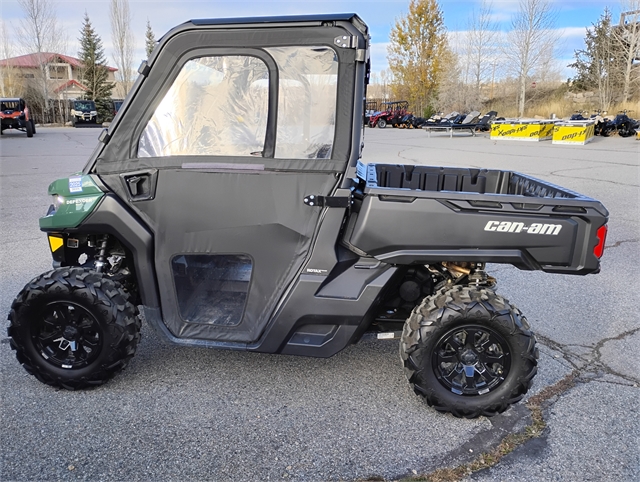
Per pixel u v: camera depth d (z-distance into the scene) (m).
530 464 2.62
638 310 4.56
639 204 8.59
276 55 2.77
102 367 3.10
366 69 3.13
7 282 4.99
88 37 53.97
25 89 48.50
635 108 31.92
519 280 5.34
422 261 2.89
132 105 2.92
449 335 2.87
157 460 2.61
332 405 3.11
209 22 2.78
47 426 2.86
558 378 3.45
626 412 3.07
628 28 34.00
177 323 3.14
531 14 37.25
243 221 2.93
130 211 3.01
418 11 47.06
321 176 2.84
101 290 3.01
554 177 11.45
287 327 2.99
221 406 3.08
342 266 2.96
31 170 12.79
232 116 2.87
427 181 4.47
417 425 2.93
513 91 45.22
